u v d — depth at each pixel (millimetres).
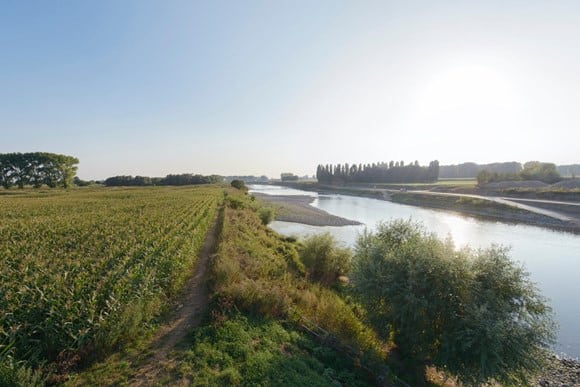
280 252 20203
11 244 12562
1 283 7789
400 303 9156
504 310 8180
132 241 13273
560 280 21125
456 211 59094
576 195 57000
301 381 6590
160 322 8578
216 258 13719
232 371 6410
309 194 111688
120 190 67375
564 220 42281
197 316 9062
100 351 6531
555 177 87562
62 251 11234
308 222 42750
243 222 27500
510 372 7676
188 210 26422
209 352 7023
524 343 7711
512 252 28266
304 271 16812
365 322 10930
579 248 29875
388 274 9609
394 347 10195
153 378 6047
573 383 10578
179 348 7188
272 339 8211
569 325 14812
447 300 8719
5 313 6238
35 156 75812
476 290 8602
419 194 78188
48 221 18734
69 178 83938
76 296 7305
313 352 8320
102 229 16125
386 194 94062
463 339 8039
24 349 5879
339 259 17031
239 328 8188
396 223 13289
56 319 6477
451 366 8391
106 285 8320
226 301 9305
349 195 108688
